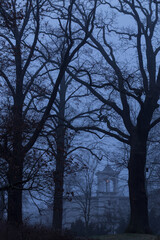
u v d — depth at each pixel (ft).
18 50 65.51
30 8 67.21
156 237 62.08
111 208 178.29
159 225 147.02
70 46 62.54
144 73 81.76
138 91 74.79
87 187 145.59
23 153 53.26
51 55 81.30
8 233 37.78
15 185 49.70
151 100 80.07
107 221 161.48
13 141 52.54
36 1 65.51
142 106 77.87
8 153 50.78
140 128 79.36
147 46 86.43
